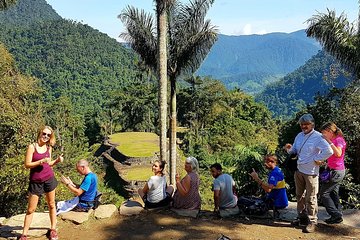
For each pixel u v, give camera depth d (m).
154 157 34.53
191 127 55.91
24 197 10.80
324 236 5.67
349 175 9.87
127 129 67.75
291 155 5.86
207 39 12.66
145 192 6.73
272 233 5.78
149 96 64.62
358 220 6.32
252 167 9.13
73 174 15.91
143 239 5.59
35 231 5.66
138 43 13.05
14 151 11.24
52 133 5.15
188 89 65.00
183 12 12.70
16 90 19.17
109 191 25.98
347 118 12.09
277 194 6.42
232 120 55.47
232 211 6.47
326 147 5.40
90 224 6.06
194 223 6.14
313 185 5.61
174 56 13.00
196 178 6.57
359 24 12.91
